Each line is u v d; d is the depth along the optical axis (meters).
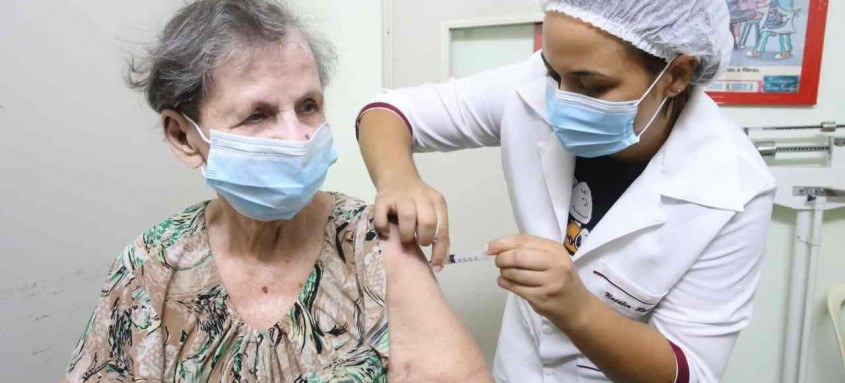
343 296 0.77
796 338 1.48
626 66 0.77
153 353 0.77
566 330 0.79
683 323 0.88
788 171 1.40
